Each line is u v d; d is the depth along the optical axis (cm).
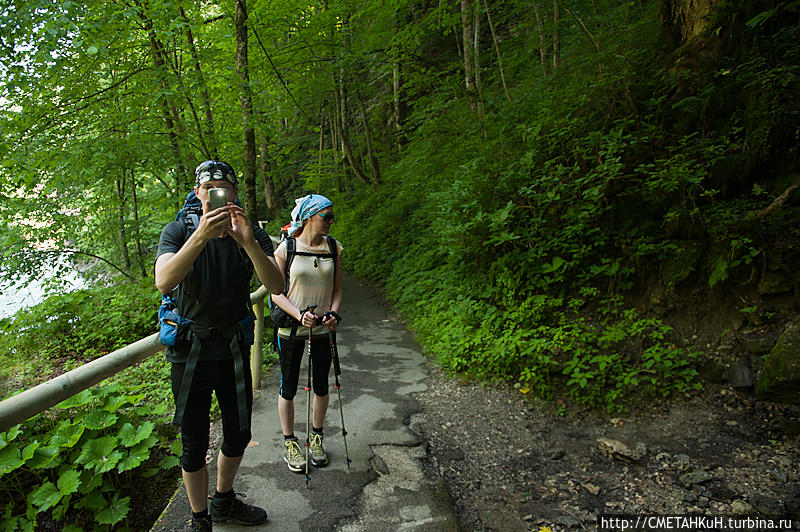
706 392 354
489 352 439
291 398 280
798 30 435
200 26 745
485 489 280
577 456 313
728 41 480
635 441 323
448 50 1358
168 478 316
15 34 466
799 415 314
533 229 511
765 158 416
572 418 358
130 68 674
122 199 984
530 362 408
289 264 273
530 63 969
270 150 1212
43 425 341
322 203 269
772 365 325
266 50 1006
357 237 1227
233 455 213
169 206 837
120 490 303
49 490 271
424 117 867
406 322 662
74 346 644
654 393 362
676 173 415
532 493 277
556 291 488
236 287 192
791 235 374
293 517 239
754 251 373
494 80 1034
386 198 1302
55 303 684
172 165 736
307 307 275
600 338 409
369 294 866
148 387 438
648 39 584
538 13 818
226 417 208
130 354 223
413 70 1178
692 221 421
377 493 264
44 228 804
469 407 385
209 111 776
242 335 197
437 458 312
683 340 393
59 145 623
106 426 302
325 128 1902
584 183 479
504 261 520
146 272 1107
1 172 626
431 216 816
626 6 673
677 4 539
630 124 507
